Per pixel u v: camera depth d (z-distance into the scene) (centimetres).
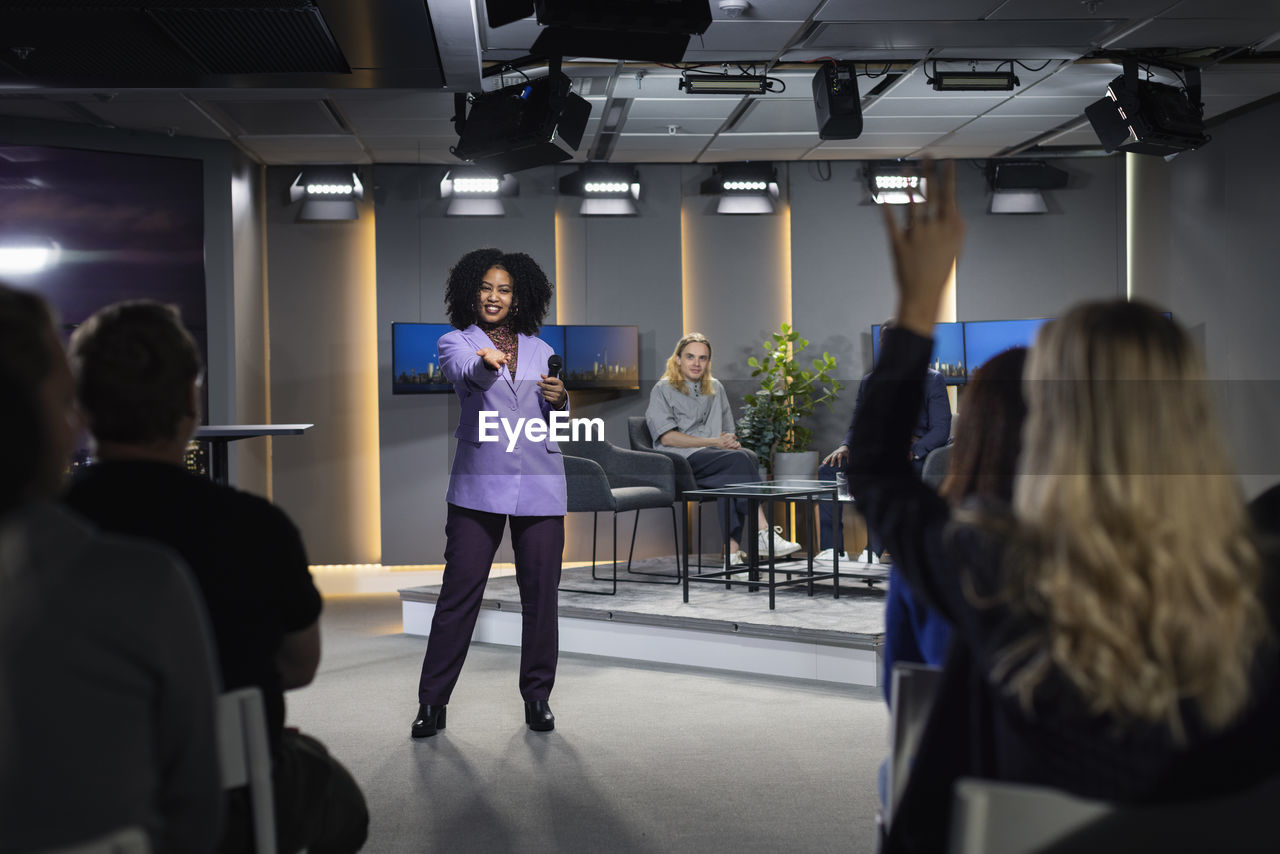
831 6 514
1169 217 795
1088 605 96
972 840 98
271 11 486
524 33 540
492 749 360
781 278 849
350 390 823
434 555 815
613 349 816
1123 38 573
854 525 715
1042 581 99
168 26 500
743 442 784
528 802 307
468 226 820
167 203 704
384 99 633
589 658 505
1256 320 704
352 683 459
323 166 805
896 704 150
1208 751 96
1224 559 97
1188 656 95
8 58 541
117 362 140
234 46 530
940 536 111
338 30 510
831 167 845
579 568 656
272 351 813
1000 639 104
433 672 379
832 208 846
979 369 149
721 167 830
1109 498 98
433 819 294
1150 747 97
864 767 338
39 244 664
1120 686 95
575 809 301
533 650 384
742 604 513
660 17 438
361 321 824
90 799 103
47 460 100
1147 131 612
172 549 139
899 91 656
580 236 831
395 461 812
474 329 388
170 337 144
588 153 798
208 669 114
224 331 722
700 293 845
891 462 120
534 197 824
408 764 345
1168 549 96
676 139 758
